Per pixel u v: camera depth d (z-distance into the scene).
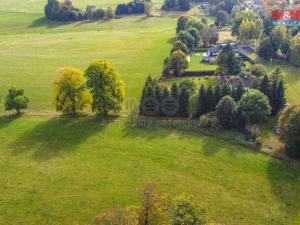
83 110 126.88
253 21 199.38
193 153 99.44
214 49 185.50
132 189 86.81
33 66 175.25
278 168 92.62
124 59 181.25
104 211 80.25
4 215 80.06
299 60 160.50
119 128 112.94
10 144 106.44
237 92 119.25
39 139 108.44
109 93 117.81
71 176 91.88
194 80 151.38
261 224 76.38
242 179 89.31
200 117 114.69
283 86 122.06
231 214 78.81
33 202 83.69
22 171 94.31
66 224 77.31
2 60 184.25
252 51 186.50
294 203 81.62
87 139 107.31
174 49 174.88
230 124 110.06
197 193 85.12
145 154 99.62
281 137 98.69
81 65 175.38
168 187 87.06
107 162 96.88
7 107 124.94
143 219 60.03
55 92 120.19
